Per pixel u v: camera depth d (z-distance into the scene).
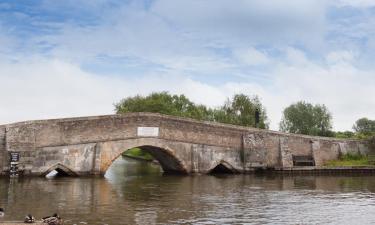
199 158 43.97
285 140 50.31
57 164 34.97
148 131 40.09
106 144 37.59
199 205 22.55
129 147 38.91
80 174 36.28
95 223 17.05
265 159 48.62
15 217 17.70
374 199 26.22
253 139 48.22
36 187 28.12
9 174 32.62
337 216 19.97
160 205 22.23
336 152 55.19
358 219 19.28
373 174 49.75
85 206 21.17
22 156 33.12
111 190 28.16
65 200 22.92
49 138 34.62
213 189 30.59
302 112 78.25
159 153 43.72
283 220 18.70
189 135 43.28
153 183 34.28
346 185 35.94
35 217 17.88
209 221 18.08
